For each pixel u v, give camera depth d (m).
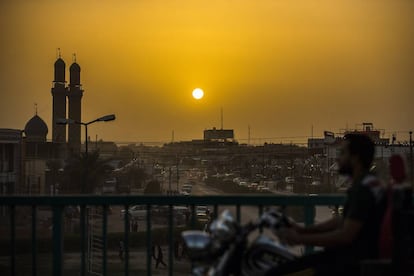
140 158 140.88
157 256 42.41
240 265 4.25
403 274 4.07
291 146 159.25
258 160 173.25
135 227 52.84
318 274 4.48
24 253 44.91
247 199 6.27
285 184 122.50
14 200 6.52
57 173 84.31
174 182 160.38
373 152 4.80
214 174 177.50
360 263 4.35
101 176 75.62
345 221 4.55
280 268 4.31
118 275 38.50
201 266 4.23
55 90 190.75
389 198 4.48
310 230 4.88
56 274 6.42
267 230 4.71
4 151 79.25
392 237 4.33
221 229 4.13
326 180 98.44
